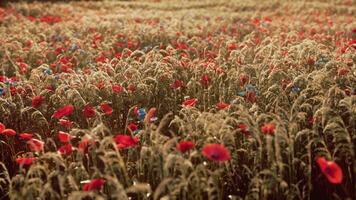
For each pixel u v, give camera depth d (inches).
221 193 168.9
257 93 239.5
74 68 350.3
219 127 181.0
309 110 221.3
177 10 989.8
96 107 243.4
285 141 168.4
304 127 202.2
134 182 175.2
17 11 824.3
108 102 246.7
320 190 176.6
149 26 524.7
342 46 338.3
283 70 277.4
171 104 254.7
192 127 195.8
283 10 897.5
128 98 258.4
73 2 1058.7
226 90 260.7
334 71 266.5
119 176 183.2
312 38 419.8
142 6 1069.8
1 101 250.2
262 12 895.1
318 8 909.2
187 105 205.2
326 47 347.3
